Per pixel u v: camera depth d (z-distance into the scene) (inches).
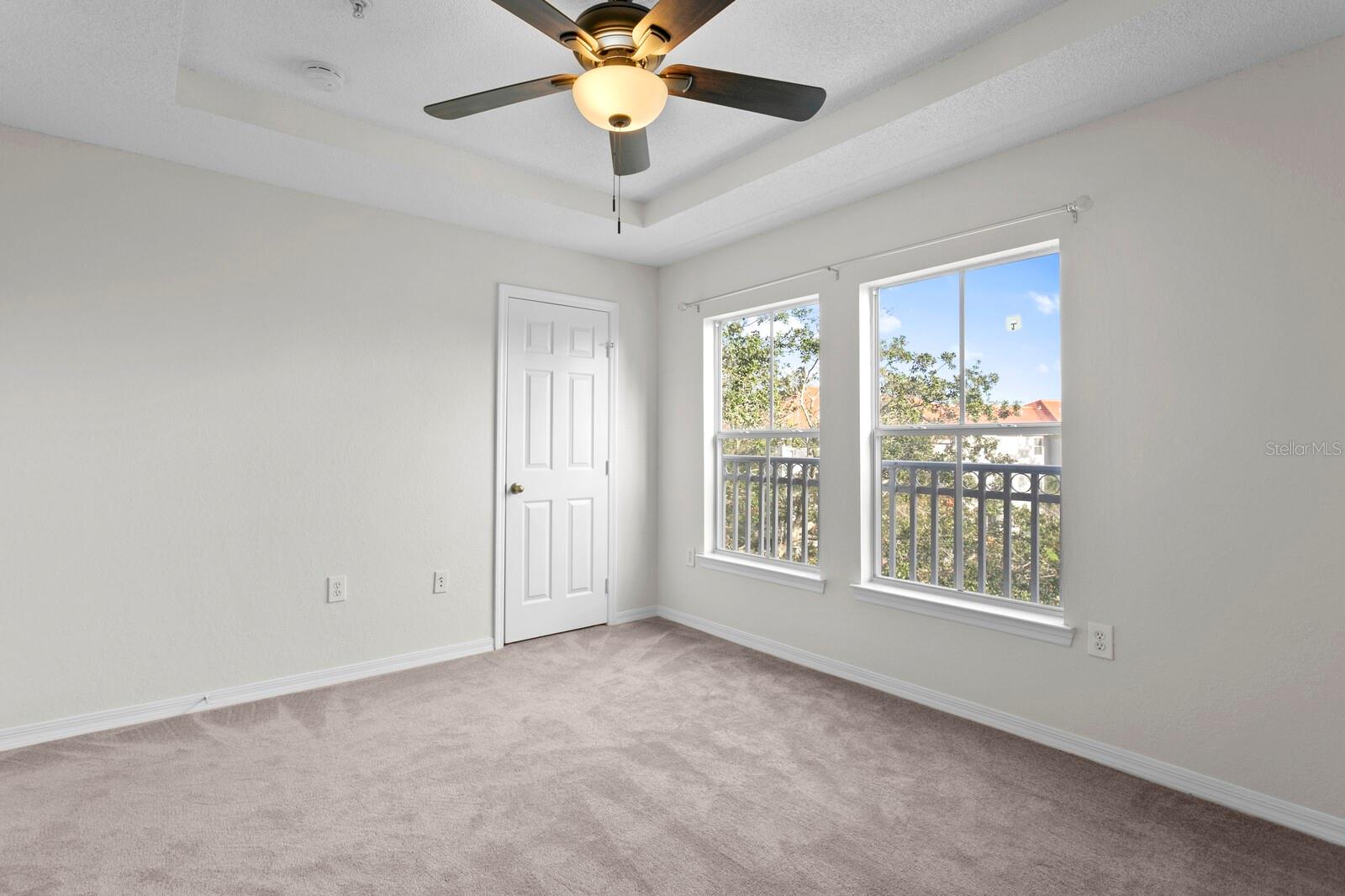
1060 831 79.5
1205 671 86.9
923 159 111.0
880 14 81.7
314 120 104.7
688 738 104.5
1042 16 81.2
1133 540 93.6
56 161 102.7
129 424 108.3
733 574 156.3
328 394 128.0
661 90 75.0
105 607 106.3
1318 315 78.5
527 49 89.3
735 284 156.3
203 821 80.9
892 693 123.2
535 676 132.2
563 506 161.3
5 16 74.1
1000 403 112.5
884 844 77.0
